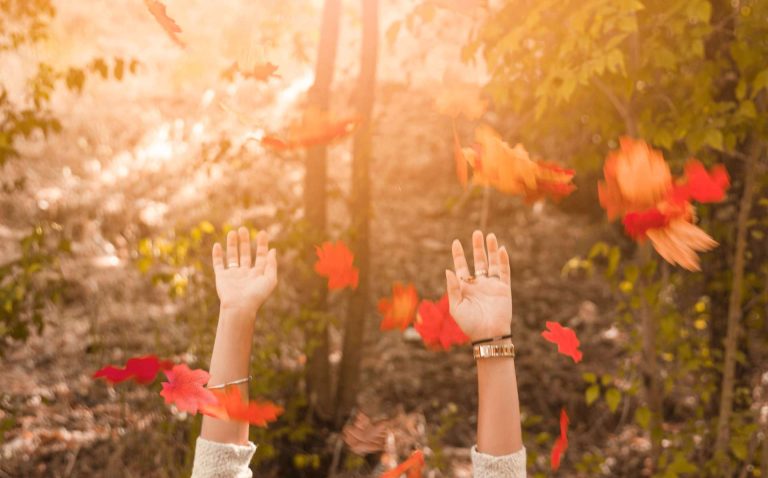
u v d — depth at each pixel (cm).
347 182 675
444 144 709
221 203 612
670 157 375
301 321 422
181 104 723
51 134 684
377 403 488
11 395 462
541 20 312
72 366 492
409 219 665
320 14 416
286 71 676
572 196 679
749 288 371
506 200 687
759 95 332
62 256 583
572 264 361
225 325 159
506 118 608
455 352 548
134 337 507
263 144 205
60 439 428
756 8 302
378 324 567
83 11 772
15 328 377
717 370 379
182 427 411
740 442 341
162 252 402
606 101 367
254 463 391
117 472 397
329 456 420
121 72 365
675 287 396
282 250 404
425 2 311
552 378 522
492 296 148
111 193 638
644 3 321
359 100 415
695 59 339
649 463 442
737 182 361
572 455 455
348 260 239
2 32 379
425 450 442
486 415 146
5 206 615
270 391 410
